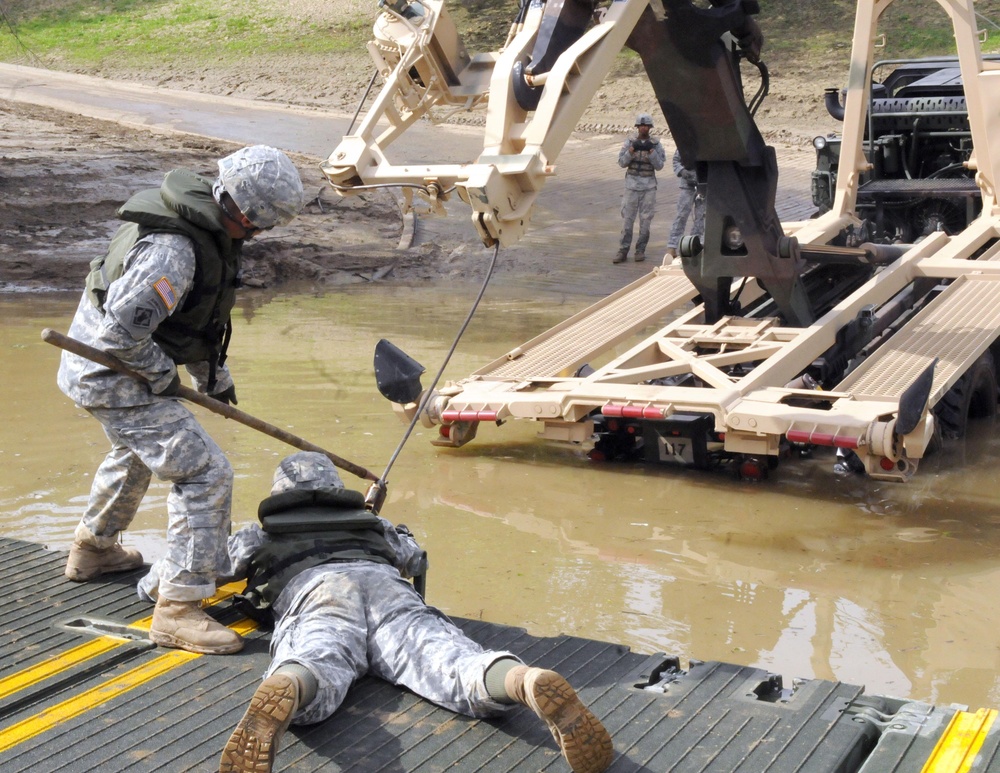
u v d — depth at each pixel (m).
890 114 10.19
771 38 28.08
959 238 8.78
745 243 7.74
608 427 7.55
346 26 33.75
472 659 3.49
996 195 8.99
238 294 14.41
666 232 17.56
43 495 6.67
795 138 22.20
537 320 12.50
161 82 30.31
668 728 3.48
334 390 9.24
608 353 10.92
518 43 5.98
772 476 7.30
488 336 11.50
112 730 3.46
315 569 3.86
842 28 27.94
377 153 5.91
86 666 3.85
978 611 5.19
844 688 3.77
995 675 4.55
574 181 20.84
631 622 5.04
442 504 6.74
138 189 17.72
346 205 18.25
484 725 3.52
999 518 6.46
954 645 4.83
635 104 25.94
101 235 16.09
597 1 6.23
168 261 3.80
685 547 6.02
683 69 7.00
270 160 3.88
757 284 8.97
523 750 3.38
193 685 3.77
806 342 7.45
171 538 4.02
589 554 5.91
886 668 4.61
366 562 3.90
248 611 4.29
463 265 16.02
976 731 3.41
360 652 3.66
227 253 3.96
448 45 6.09
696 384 8.12
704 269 7.97
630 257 16.22
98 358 3.81
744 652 4.75
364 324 12.19
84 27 36.16
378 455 7.65
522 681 3.20
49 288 14.15
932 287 8.75
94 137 20.98
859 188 9.85
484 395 7.49
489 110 5.80
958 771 3.19
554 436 7.28
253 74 30.34
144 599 4.43
